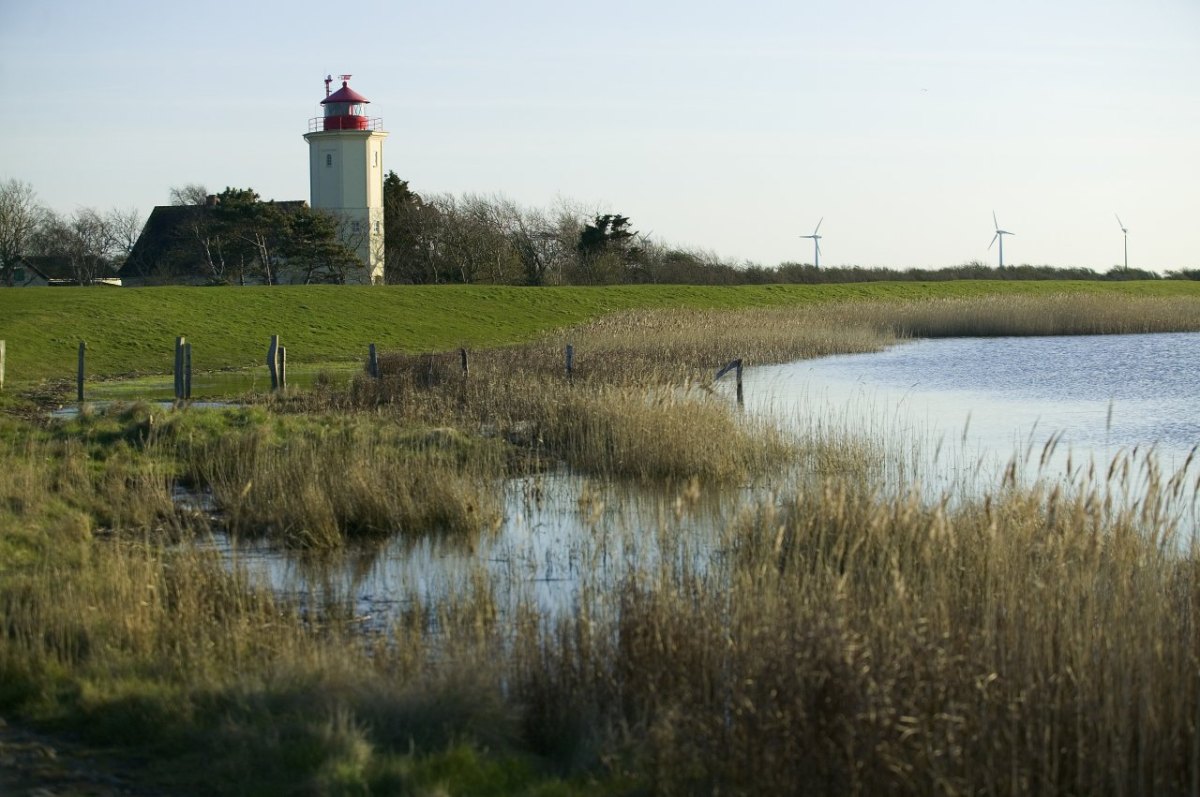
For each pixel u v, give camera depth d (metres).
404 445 17.70
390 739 6.59
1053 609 7.38
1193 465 16.97
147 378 34.31
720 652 7.17
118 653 7.90
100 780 6.28
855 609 7.32
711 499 15.07
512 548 12.66
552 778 6.27
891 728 5.94
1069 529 9.09
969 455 18.55
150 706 7.05
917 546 9.20
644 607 7.78
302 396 26.02
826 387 29.42
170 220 74.88
